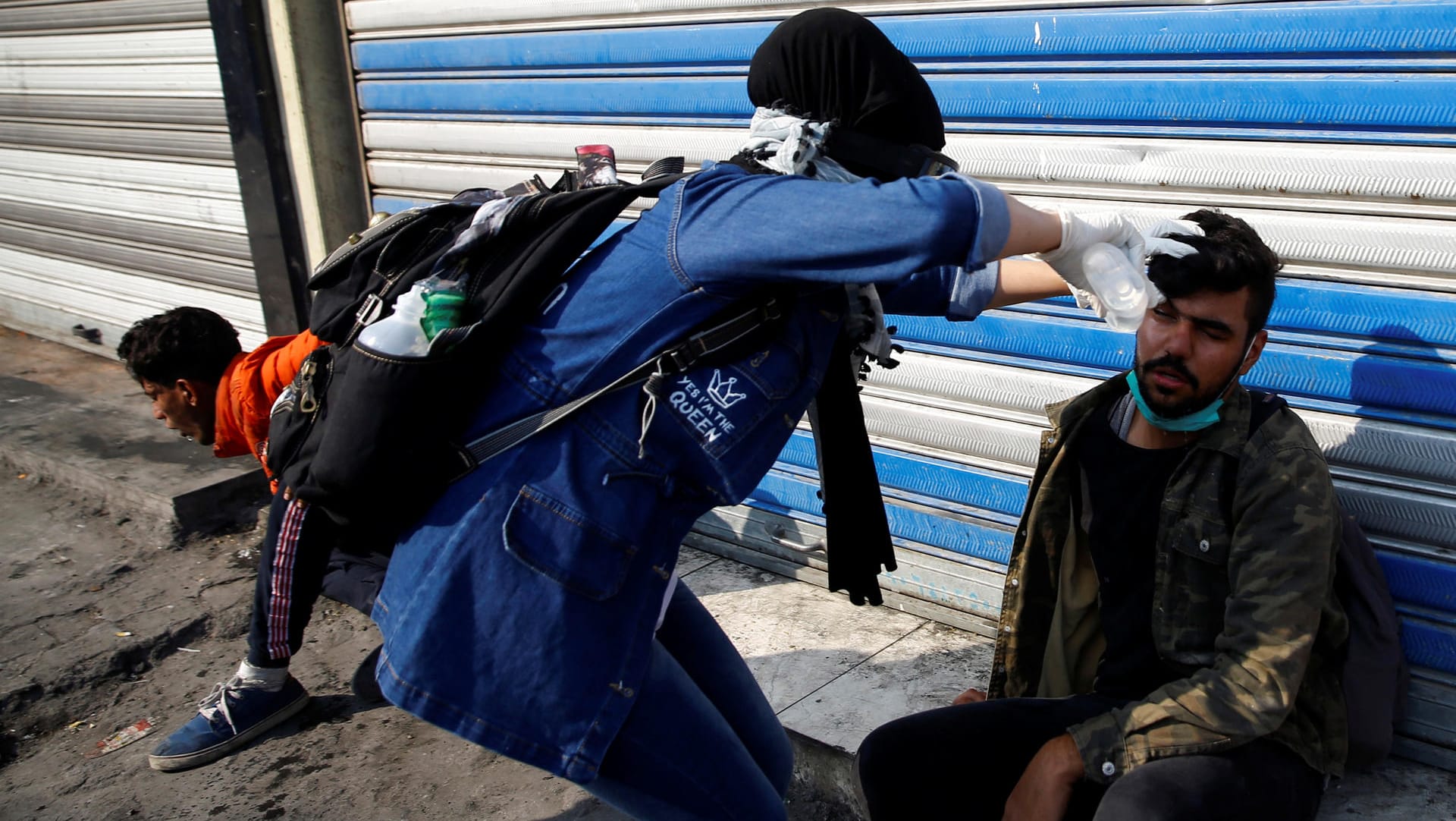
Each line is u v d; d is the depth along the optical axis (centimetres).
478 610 150
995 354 275
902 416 296
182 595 368
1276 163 226
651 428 150
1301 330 231
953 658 284
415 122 398
